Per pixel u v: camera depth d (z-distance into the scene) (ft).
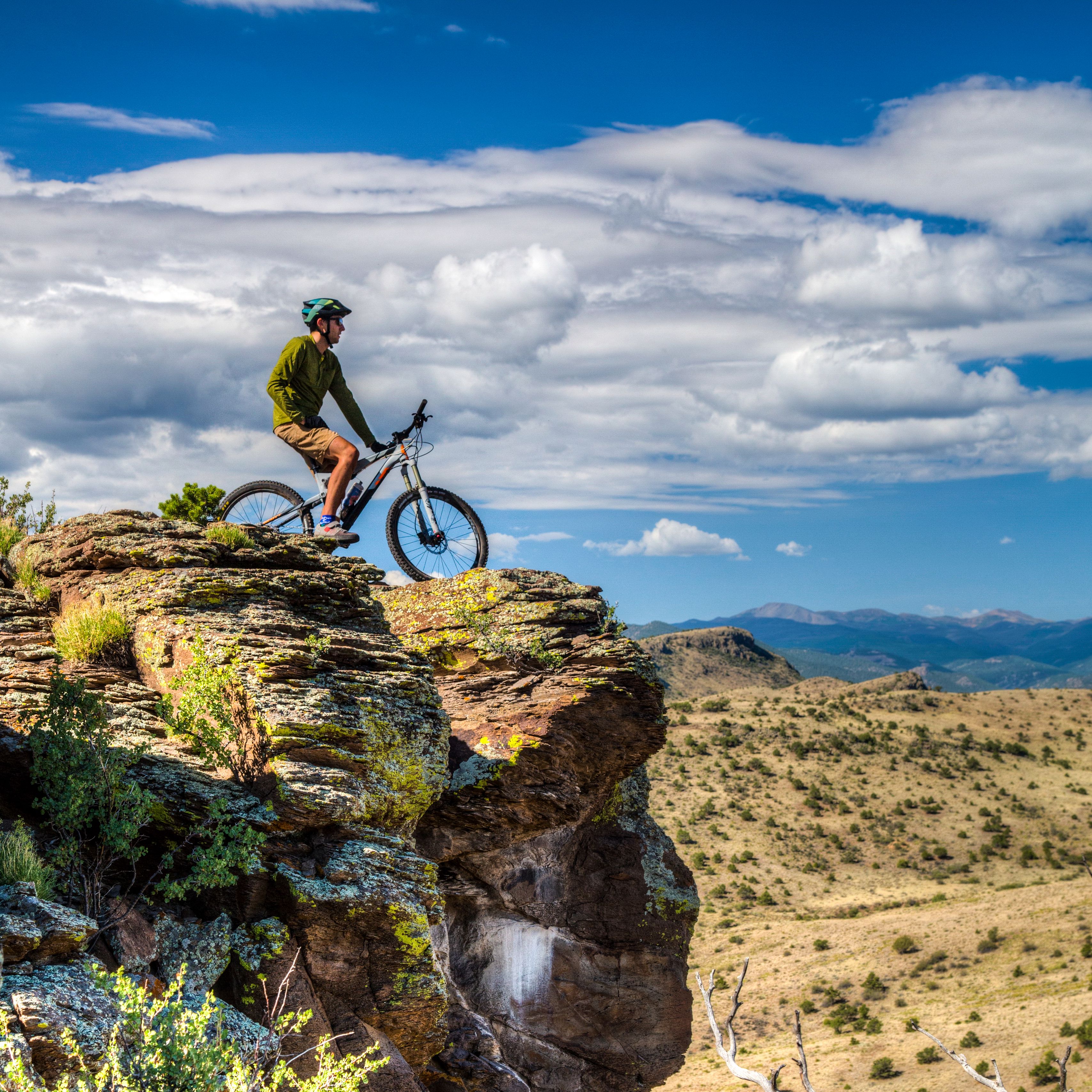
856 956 405.59
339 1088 16.88
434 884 24.94
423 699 29.32
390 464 43.01
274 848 22.88
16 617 31.32
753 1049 327.67
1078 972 337.72
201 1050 14.79
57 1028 15.08
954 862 587.68
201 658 26.76
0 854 18.38
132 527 34.14
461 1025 34.94
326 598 33.24
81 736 21.63
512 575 44.04
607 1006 39.88
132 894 20.94
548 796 35.32
